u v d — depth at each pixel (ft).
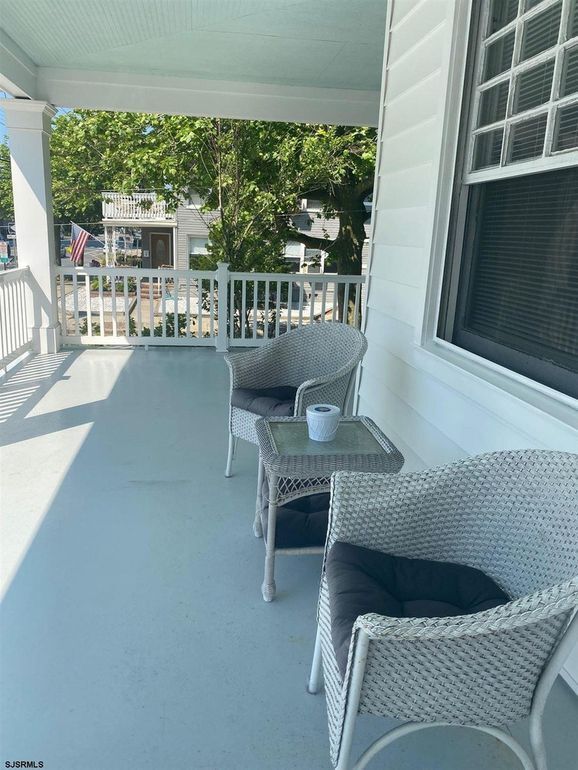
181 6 12.80
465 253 8.32
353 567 4.96
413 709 4.06
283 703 5.66
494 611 3.61
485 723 4.16
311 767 5.01
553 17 6.21
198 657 6.21
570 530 4.48
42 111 17.79
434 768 5.03
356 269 35.35
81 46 15.78
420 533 5.30
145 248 66.18
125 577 7.55
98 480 10.39
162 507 9.47
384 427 11.15
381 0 12.26
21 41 15.48
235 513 9.34
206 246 34.86
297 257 49.16
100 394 15.53
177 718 5.45
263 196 31.99
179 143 32.14
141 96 18.70
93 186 46.98
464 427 7.80
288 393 10.18
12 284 17.56
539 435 6.00
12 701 5.57
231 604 7.09
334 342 10.21
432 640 3.81
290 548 7.05
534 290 6.62
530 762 4.23
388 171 10.84
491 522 5.11
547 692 4.07
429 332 9.04
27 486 10.09
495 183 7.46
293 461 6.64
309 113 19.66
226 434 12.95
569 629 3.86
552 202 6.25
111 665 6.05
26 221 18.61
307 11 12.97
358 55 16.03
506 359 7.23
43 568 7.69
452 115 8.11
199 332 21.22
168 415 14.07
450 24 7.89
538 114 6.38
